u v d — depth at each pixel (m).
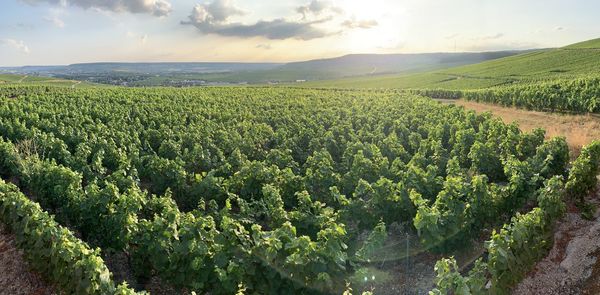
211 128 27.06
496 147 18.89
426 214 9.96
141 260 10.08
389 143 20.27
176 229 9.87
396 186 12.48
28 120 28.72
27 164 16.47
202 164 17.95
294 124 28.81
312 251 8.57
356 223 12.22
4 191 12.76
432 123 26.48
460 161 18.50
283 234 8.97
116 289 7.91
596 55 85.62
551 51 107.75
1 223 13.23
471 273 8.06
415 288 9.96
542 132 20.05
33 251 10.09
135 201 11.04
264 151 21.14
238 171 15.86
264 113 36.75
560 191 11.24
